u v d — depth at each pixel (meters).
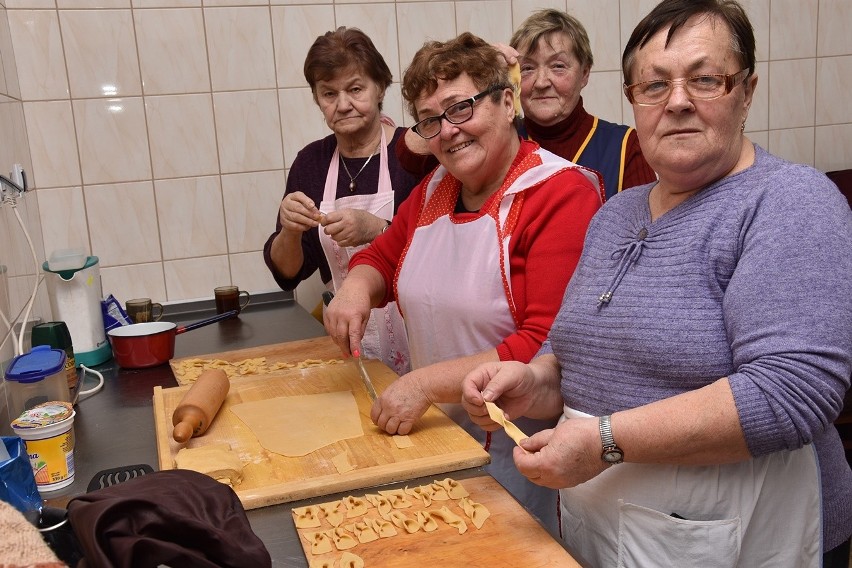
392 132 2.06
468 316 1.32
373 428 1.22
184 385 1.48
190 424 1.17
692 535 0.92
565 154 1.95
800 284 0.80
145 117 2.29
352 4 2.40
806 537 0.97
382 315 1.83
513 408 1.09
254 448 1.15
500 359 1.21
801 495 0.95
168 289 2.41
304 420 1.26
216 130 2.36
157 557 0.57
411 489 1.01
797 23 2.78
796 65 2.81
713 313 0.89
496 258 1.29
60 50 2.20
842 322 0.79
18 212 1.74
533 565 0.81
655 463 0.87
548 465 0.84
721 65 0.87
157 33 2.26
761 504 0.94
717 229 0.90
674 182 0.95
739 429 0.80
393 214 1.97
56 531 0.70
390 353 1.85
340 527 0.91
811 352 0.78
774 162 0.91
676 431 0.81
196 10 2.28
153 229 2.36
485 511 0.92
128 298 2.37
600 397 1.00
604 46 2.62
